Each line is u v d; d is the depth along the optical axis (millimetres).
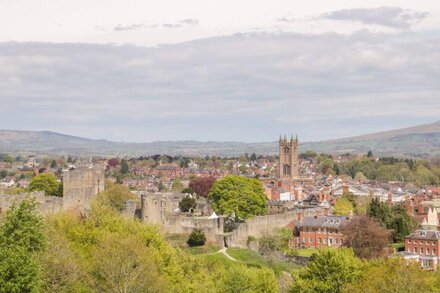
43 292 95938
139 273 113875
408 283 121938
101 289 111500
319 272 141000
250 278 151250
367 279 126000
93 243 130250
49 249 104438
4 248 89438
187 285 128875
